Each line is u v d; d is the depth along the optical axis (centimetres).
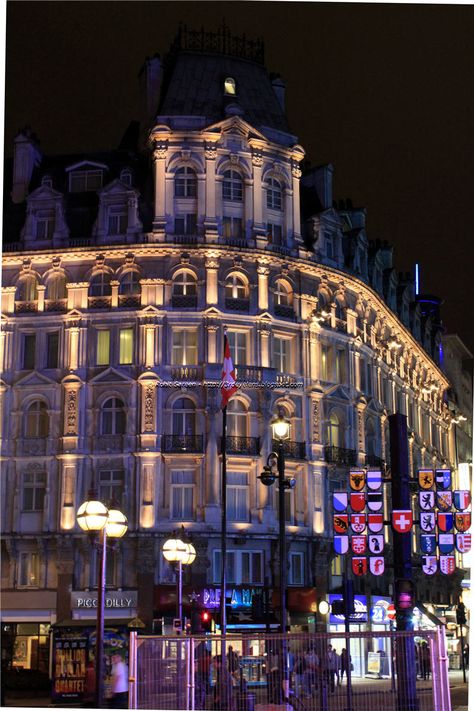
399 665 1510
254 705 1541
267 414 4525
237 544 4378
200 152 4669
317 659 1544
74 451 4406
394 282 6106
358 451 4953
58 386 4506
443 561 2269
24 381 4534
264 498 4434
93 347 4525
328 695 1530
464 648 4875
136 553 4281
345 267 5200
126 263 4553
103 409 4469
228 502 4409
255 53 5138
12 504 4422
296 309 4747
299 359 4700
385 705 1503
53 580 4344
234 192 4722
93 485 4381
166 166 4650
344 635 1527
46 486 4406
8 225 4784
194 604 3762
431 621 4944
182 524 4238
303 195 5250
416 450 6250
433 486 2248
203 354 4466
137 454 4341
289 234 4806
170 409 4431
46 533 4347
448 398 7700
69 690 3128
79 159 4912
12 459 4466
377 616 4850
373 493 2280
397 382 5897
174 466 4366
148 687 1552
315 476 4625
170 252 4544
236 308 4575
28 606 4303
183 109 4775
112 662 2739
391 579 5334
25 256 4644
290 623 4391
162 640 1567
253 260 4634
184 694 1548
